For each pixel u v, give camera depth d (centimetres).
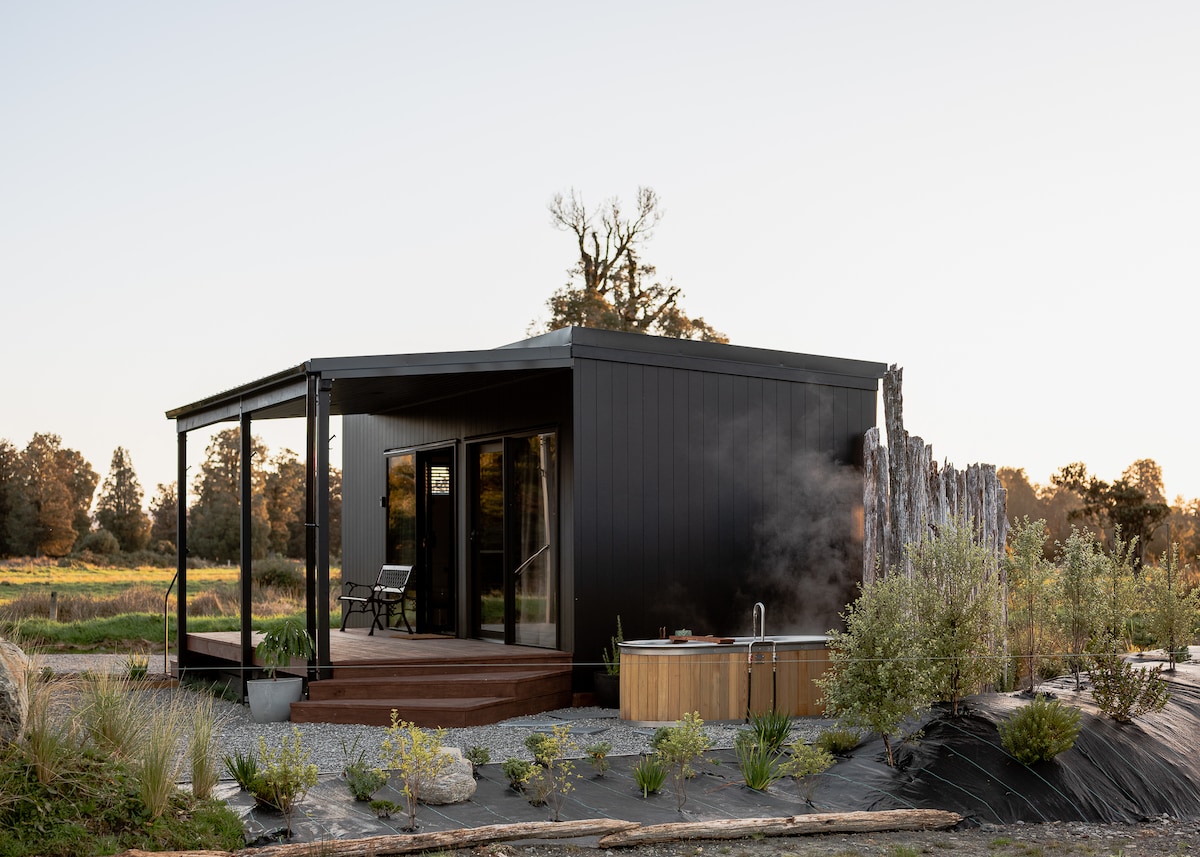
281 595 2405
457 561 1275
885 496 1049
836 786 678
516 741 822
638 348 1079
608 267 3038
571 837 574
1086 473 3616
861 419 1234
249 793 622
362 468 1516
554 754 655
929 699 723
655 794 657
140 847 501
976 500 1066
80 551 6391
